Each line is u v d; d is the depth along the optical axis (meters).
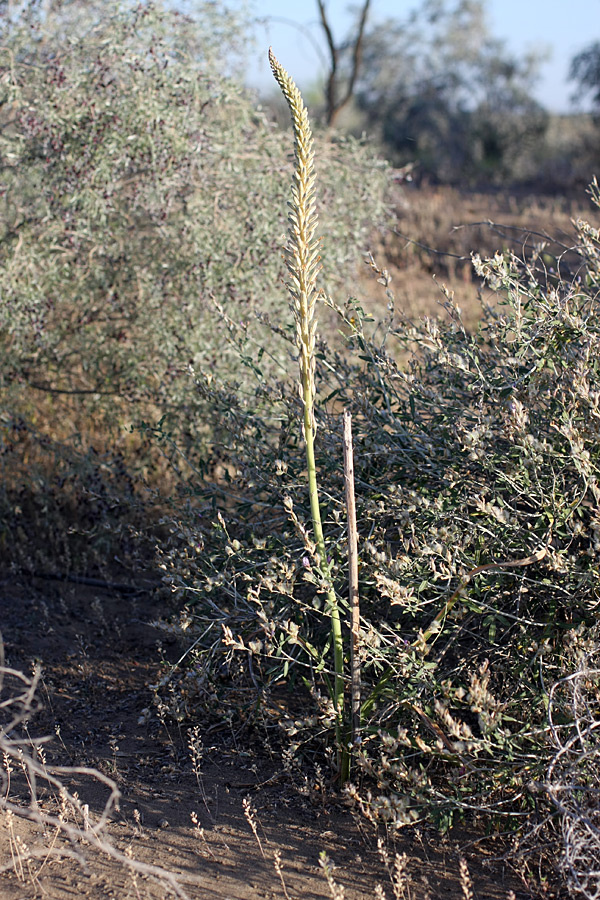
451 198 16.69
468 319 7.80
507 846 2.66
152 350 5.37
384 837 2.72
